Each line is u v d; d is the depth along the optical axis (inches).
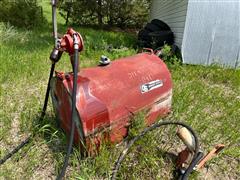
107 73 102.8
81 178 91.1
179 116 130.6
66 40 86.0
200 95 161.6
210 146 118.8
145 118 111.5
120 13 577.0
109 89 98.0
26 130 113.9
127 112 102.3
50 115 121.6
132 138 106.5
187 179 93.4
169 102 124.0
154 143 110.3
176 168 102.1
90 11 552.4
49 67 191.3
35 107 129.0
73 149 101.1
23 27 369.4
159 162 104.4
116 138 102.7
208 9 235.9
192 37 241.9
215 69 225.5
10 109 127.0
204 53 245.9
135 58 118.4
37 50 236.1
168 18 337.1
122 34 457.7
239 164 111.9
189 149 97.9
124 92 101.3
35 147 105.3
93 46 267.3
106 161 97.8
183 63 244.4
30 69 178.9
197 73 213.6
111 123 97.5
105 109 94.4
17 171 95.3
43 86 158.1
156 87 113.2
